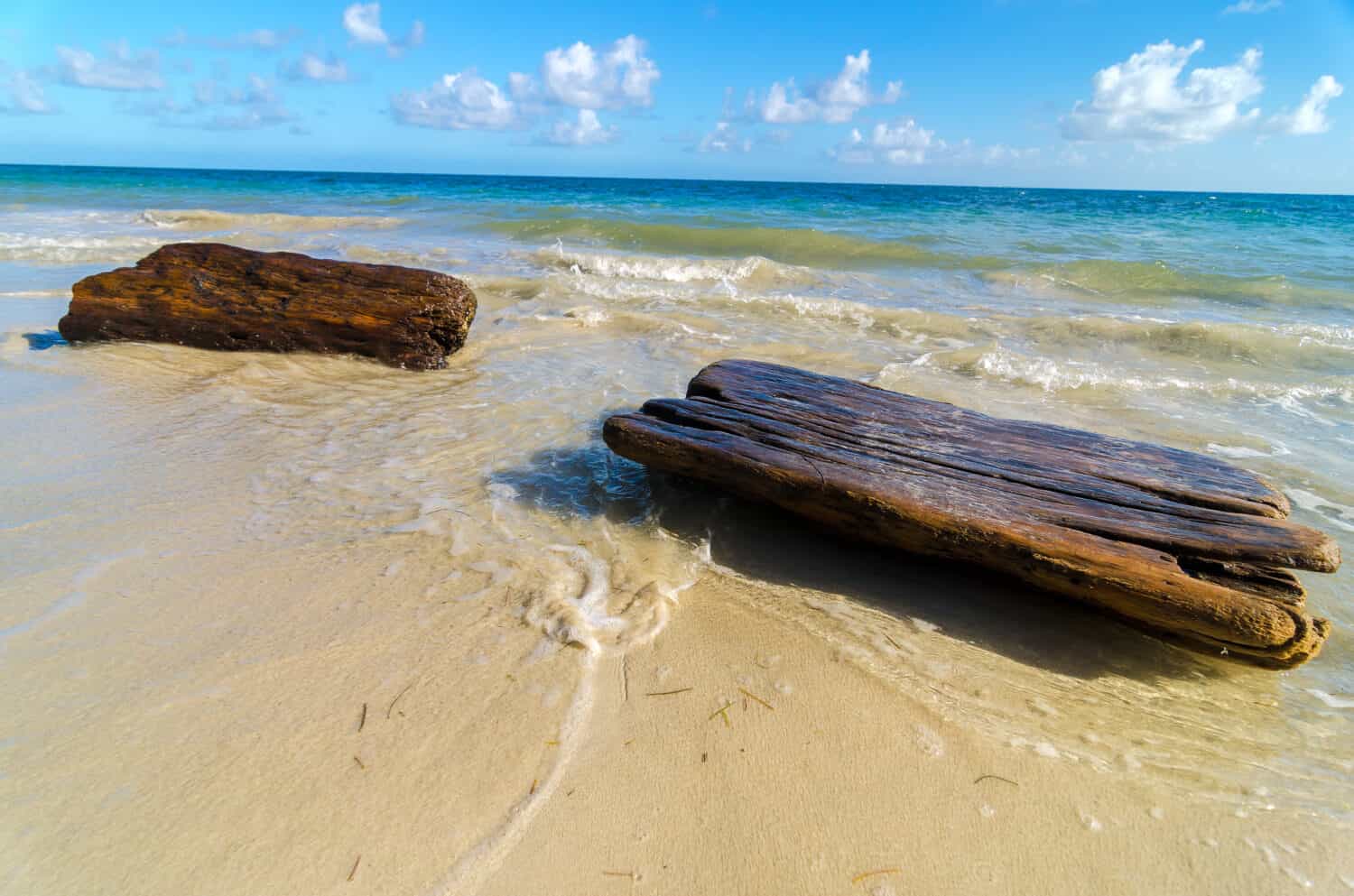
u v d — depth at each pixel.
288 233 15.38
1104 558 2.54
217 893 1.63
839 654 2.54
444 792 1.91
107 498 3.42
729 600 2.82
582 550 3.10
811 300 8.35
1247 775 2.12
